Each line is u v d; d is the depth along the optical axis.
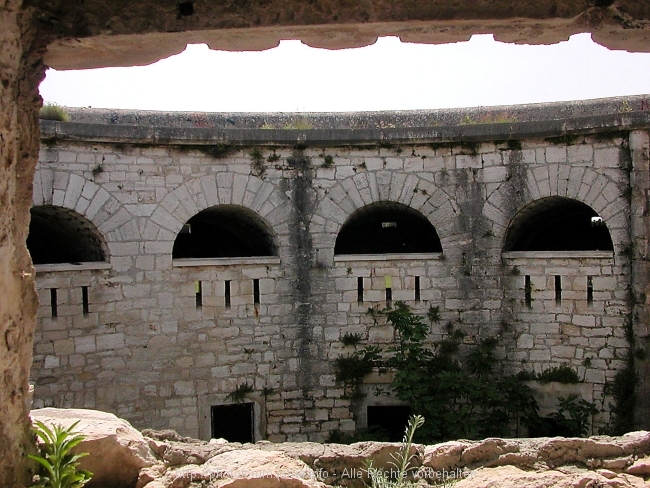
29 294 4.74
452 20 4.62
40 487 4.50
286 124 15.11
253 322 12.42
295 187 12.48
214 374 12.22
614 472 5.64
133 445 5.54
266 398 12.48
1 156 4.27
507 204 12.20
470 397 11.95
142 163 11.81
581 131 11.54
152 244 11.88
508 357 12.31
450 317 12.50
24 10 4.43
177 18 4.68
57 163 11.11
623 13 4.56
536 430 11.95
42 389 10.88
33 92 4.74
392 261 12.58
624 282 11.46
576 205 12.98
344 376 12.55
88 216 11.41
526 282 12.17
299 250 12.52
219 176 12.20
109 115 13.93
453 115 15.07
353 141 12.37
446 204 12.47
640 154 11.13
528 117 14.64
